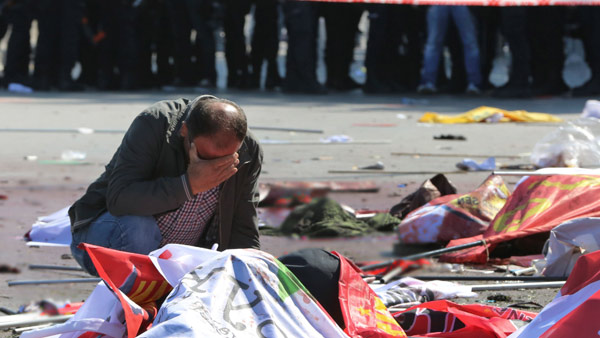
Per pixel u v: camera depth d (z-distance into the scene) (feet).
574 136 41.63
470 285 28.12
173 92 116.26
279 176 49.73
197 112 22.61
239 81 123.24
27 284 28.35
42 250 33.35
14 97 107.04
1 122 79.51
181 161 24.31
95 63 124.98
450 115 88.17
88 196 25.58
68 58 117.91
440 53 114.21
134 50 119.55
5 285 28.30
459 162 53.72
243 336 17.74
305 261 20.99
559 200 32.42
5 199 43.27
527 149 62.28
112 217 24.59
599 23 106.11
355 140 68.44
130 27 118.62
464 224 34.73
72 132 72.13
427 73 114.52
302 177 49.39
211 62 122.21
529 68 108.37
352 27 122.72
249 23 210.18
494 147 63.67
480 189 35.91
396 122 82.33
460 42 115.65
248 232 25.63
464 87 117.70
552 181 33.42
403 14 116.98
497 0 94.12
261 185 45.11
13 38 117.80
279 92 119.55
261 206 42.27
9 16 117.50
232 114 22.62
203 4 118.62
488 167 52.47
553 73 110.73
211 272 18.86
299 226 37.40
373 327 19.86
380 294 25.07
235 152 23.17
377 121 83.10
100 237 24.56
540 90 110.73
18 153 59.72
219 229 25.31
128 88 120.47
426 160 57.11
